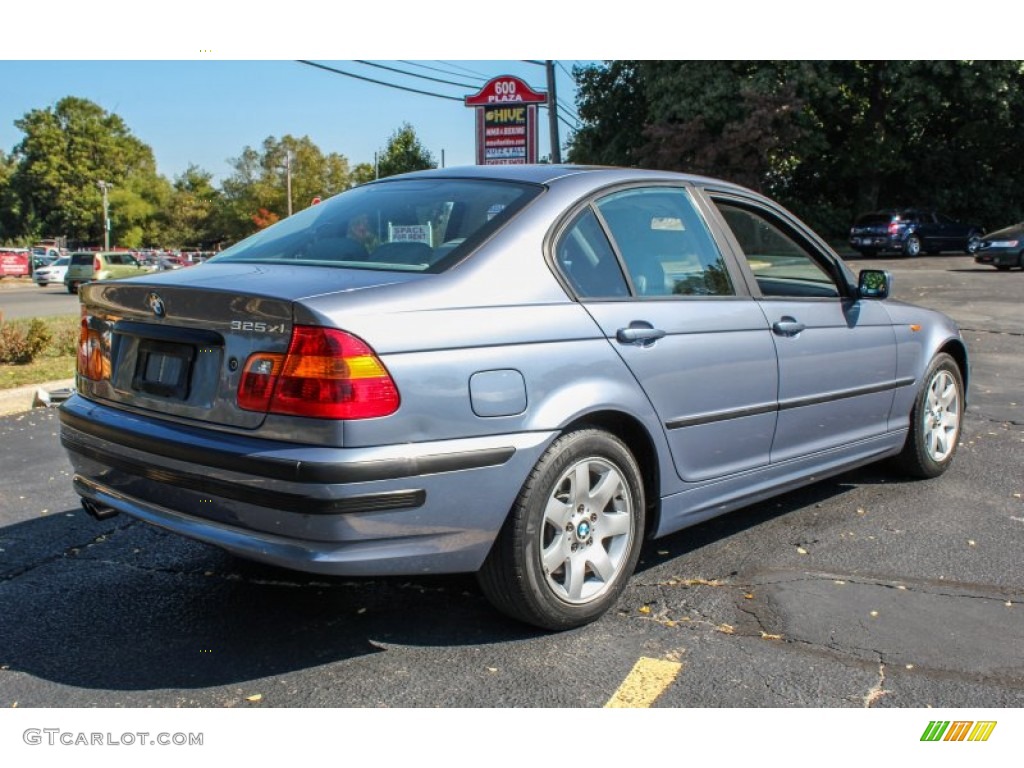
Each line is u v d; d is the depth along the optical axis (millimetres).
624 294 3527
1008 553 4184
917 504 4926
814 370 4324
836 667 3111
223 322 2938
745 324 3943
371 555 2861
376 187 3979
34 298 29328
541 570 3195
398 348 2830
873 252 29578
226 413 2928
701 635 3334
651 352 3502
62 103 98312
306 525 2758
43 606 3609
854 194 35156
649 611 3537
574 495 3279
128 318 3289
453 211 3473
